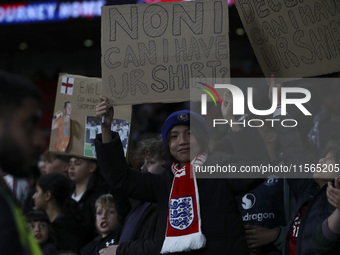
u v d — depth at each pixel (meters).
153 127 43.59
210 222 9.05
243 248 9.00
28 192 16.88
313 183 9.94
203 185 9.32
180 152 9.71
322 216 9.13
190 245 8.80
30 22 48.72
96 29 52.28
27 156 5.19
